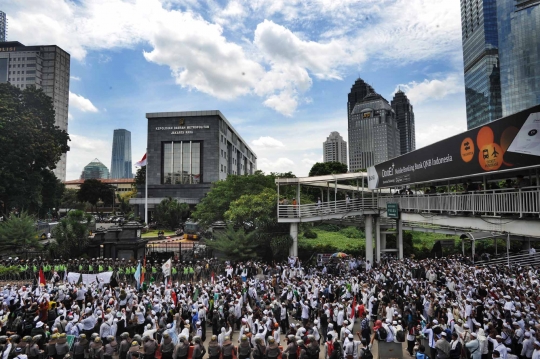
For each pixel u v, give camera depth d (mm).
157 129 93000
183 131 92438
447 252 39562
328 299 18359
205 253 36875
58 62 160000
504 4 114562
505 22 114250
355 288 20594
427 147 26141
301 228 39719
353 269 28844
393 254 38875
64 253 34469
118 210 121688
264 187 44000
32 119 52062
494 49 117438
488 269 23703
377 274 23797
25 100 56000
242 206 37031
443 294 17641
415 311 16219
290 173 50156
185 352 12680
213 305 18953
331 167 79250
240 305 18188
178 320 16016
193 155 92062
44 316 16750
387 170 33156
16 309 17812
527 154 16609
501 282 19297
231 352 12711
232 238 33281
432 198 25156
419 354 11703
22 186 50406
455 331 12875
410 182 28781
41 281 22734
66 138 62031
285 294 21297
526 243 33156
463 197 21547
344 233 55656
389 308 16203
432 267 24828
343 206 34625
